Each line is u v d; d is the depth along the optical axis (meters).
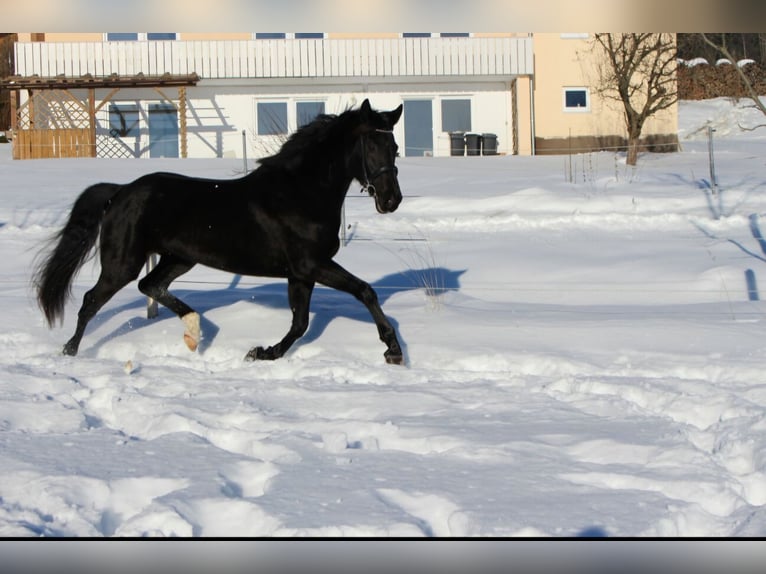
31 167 22.25
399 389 6.46
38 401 6.03
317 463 4.65
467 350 7.71
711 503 4.14
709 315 9.03
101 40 26.98
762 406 5.86
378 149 7.29
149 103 27.53
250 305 9.06
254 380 6.84
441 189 19.02
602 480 4.38
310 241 7.36
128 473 4.46
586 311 9.30
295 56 26.45
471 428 5.34
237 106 27.62
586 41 27.47
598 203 16.62
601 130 27.80
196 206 7.51
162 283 7.86
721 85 38.75
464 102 27.92
